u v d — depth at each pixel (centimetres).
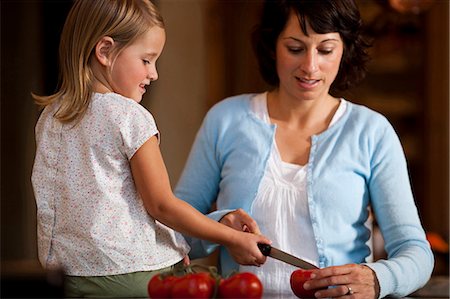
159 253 210
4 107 469
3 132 468
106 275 203
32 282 172
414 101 643
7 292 171
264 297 209
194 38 605
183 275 175
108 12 207
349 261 239
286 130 249
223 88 631
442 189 634
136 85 212
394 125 648
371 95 646
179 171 590
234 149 250
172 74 586
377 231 411
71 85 208
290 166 242
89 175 204
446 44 623
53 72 475
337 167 239
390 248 238
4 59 468
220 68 629
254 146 246
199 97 609
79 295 205
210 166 255
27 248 474
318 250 234
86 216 203
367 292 213
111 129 204
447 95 631
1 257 467
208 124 257
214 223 213
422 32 627
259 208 240
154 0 567
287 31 237
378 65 641
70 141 206
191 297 168
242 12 627
